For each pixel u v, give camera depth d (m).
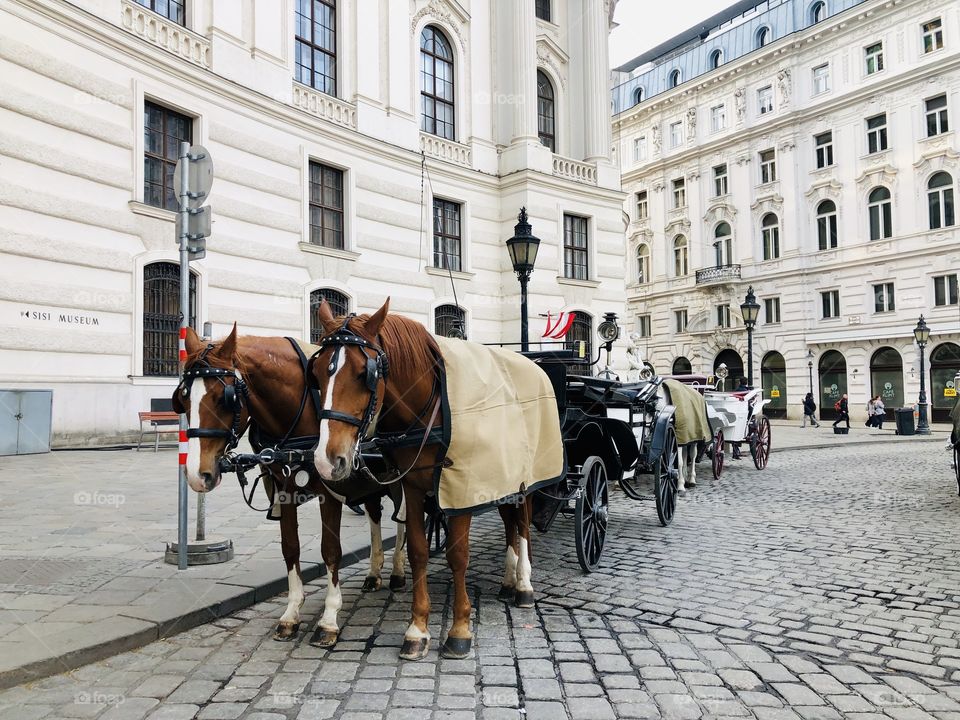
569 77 25.97
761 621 4.94
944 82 30.20
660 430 8.20
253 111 15.90
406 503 4.35
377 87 19.20
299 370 4.67
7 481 9.62
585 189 24.25
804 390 34.81
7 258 11.64
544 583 5.89
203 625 4.82
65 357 12.48
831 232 34.34
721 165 38.81
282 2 16.84
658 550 7.08
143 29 13.96
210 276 14.90
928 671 4.07
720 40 39.75
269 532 7.27
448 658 4.22
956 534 7.76
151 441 13.65
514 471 4.62
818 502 10.00
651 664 4.16
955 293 29.97
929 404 30.77
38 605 4.86
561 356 7.09
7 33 11.59
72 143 12.54
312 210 17.59
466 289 21.62
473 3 22.64
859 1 33.59
